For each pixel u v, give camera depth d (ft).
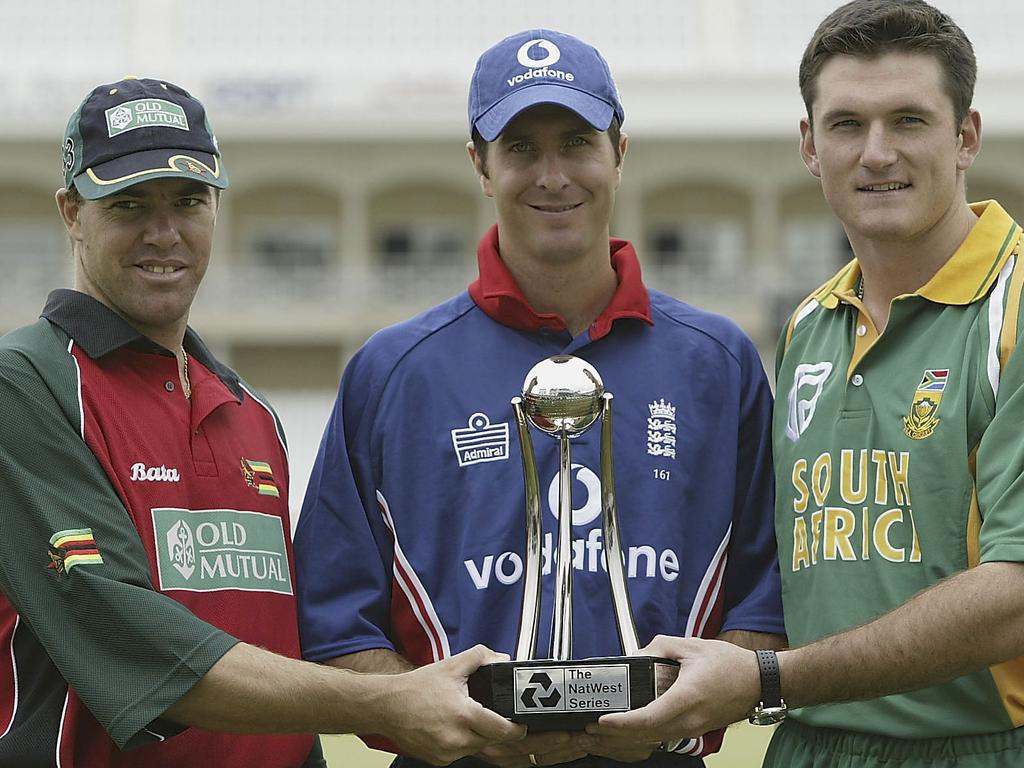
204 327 333.62
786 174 344.08
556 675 31.68
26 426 33.12
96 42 364.38
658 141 341.62
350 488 37.24
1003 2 373.20
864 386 35.37
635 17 376.89
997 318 33.63
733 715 32.30
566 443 33.88
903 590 33.94
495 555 35.91
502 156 36.24
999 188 346.33
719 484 37.11
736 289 334.85
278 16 376.48
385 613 36.96
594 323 37.50
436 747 32.01
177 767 34.09
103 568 32.55
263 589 35.73
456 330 37.88
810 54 35.40
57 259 347.15
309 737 37.09
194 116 36.01
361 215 347.97
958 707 33.37
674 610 35.99
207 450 35.94
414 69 358.02
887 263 35.35
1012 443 32.27
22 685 33.42
